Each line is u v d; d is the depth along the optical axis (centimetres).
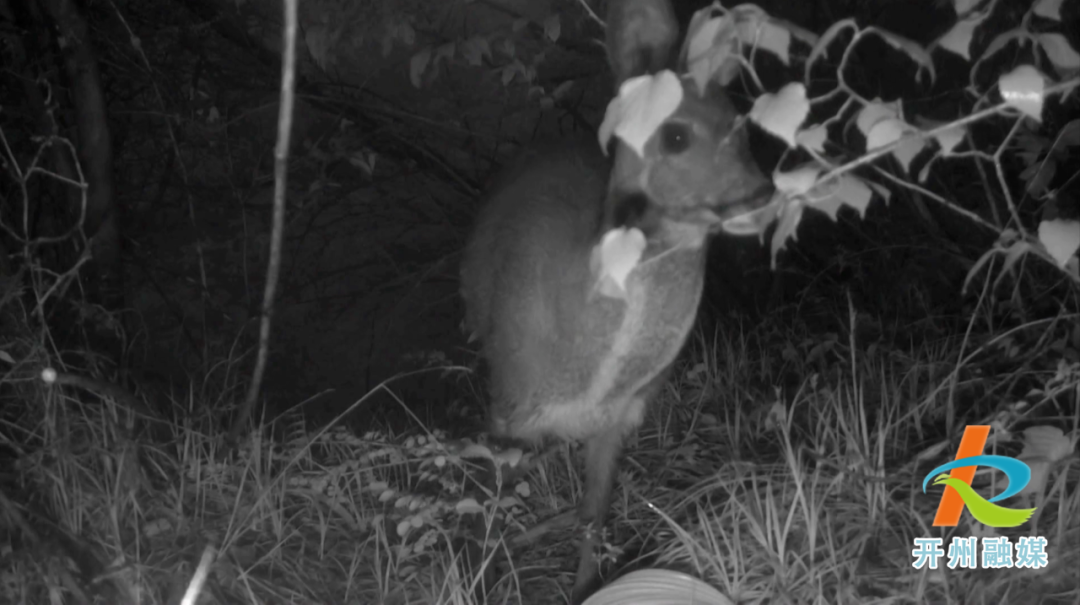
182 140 379
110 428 307
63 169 327
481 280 300
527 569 305
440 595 281
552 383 278
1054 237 237
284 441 332
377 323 423
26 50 336
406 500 292
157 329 390
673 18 263
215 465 313
